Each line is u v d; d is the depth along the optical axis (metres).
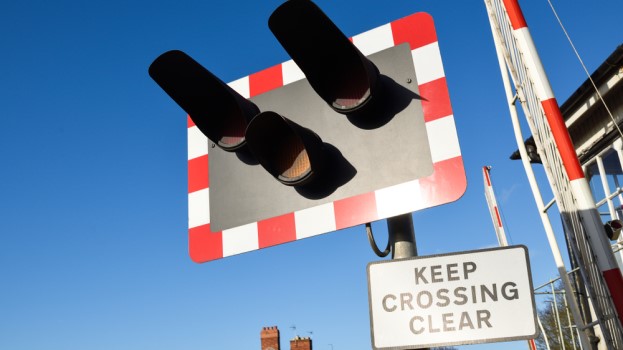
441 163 2.53
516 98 3.86
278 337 17.80
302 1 2.24
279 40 2.42
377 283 2.27
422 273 2.23
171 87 2.63
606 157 7.39
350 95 2.63
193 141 3.21
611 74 6.73
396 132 2.65
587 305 6.31
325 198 2.69
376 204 2.57
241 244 2.84
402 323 2.18
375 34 2.90
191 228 3.01
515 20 3.34
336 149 2.74
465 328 2.11
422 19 2.83
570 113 7.73
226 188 2.99
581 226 3.01
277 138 2.56
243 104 2.76
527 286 2.11
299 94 2.96
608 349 3.02
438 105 2.63
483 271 2.17
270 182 2.87
